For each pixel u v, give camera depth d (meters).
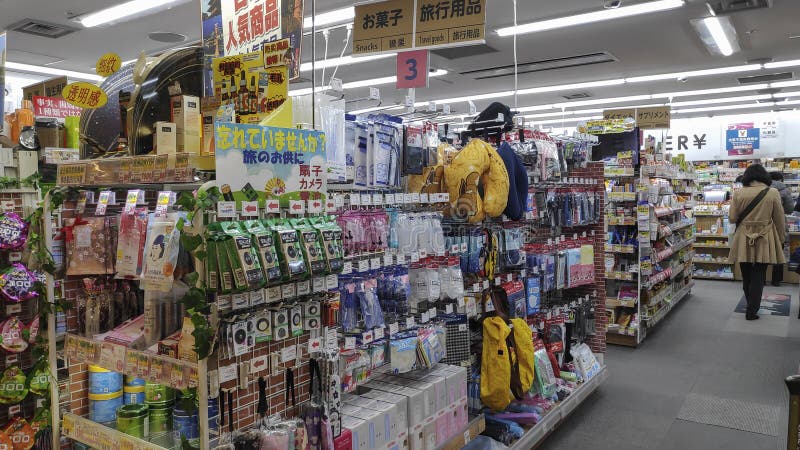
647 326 6.71
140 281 2.12
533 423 3.64
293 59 2.21
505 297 3.73
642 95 12.08
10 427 2.76
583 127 6.55
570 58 9.06
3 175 3.03
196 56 2.17
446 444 2.99
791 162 12.03
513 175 3.58
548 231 4.68
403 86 4.25
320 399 2.14
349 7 6.85
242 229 1.82
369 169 2.88
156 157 1.94
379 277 2.93
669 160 8.14
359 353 2.64
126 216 2.10
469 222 3.53
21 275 2.66
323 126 2.44
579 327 4.80
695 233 11.23
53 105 3.72
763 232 7.32
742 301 8.88
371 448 2.50
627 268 6.41
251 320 1.87
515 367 3.55
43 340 2.55
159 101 2.09
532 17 7.09
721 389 4.91
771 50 8.50
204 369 1.75
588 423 4.21
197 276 1.75
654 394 4.82
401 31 4.16
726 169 12.37
